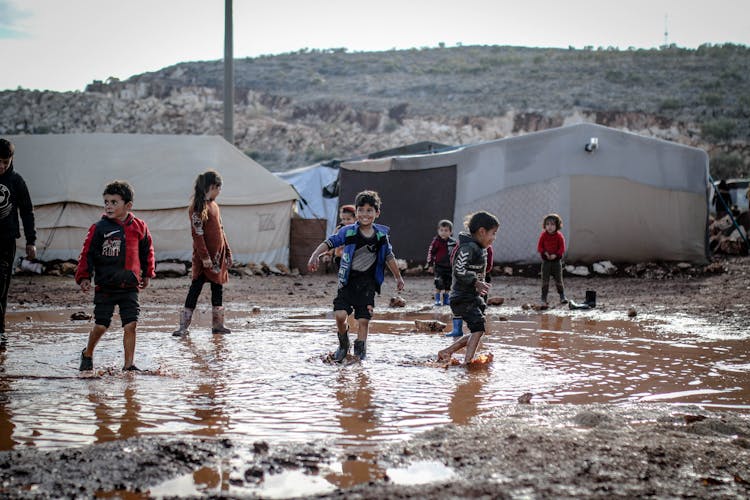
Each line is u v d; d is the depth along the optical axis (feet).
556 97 280.10
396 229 68.08
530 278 59.47
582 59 342.44
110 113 295.89
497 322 31.81
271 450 11.75
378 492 9.62
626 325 30.58
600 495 9.54
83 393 16.22
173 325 29.66
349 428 13.29
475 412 14.57
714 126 235.20
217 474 10.57
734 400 16.02
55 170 63.52
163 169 65.92
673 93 272.72
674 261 61.87
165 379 17.94
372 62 379.76
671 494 9.68
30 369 19.07
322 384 17.44
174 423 13.61
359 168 69.77
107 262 19.30
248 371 19.10
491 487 9.78
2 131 284.00
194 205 26.55
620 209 60.75
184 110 302.04
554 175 60.80
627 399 16.01
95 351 22.25
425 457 11.25
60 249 61.67
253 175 68.74
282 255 69.36
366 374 18.85
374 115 288.30
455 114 277.03
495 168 63.52
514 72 329.72
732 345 24.68
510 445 11.73
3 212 25.20
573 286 52.47
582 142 60.39
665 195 61.52
